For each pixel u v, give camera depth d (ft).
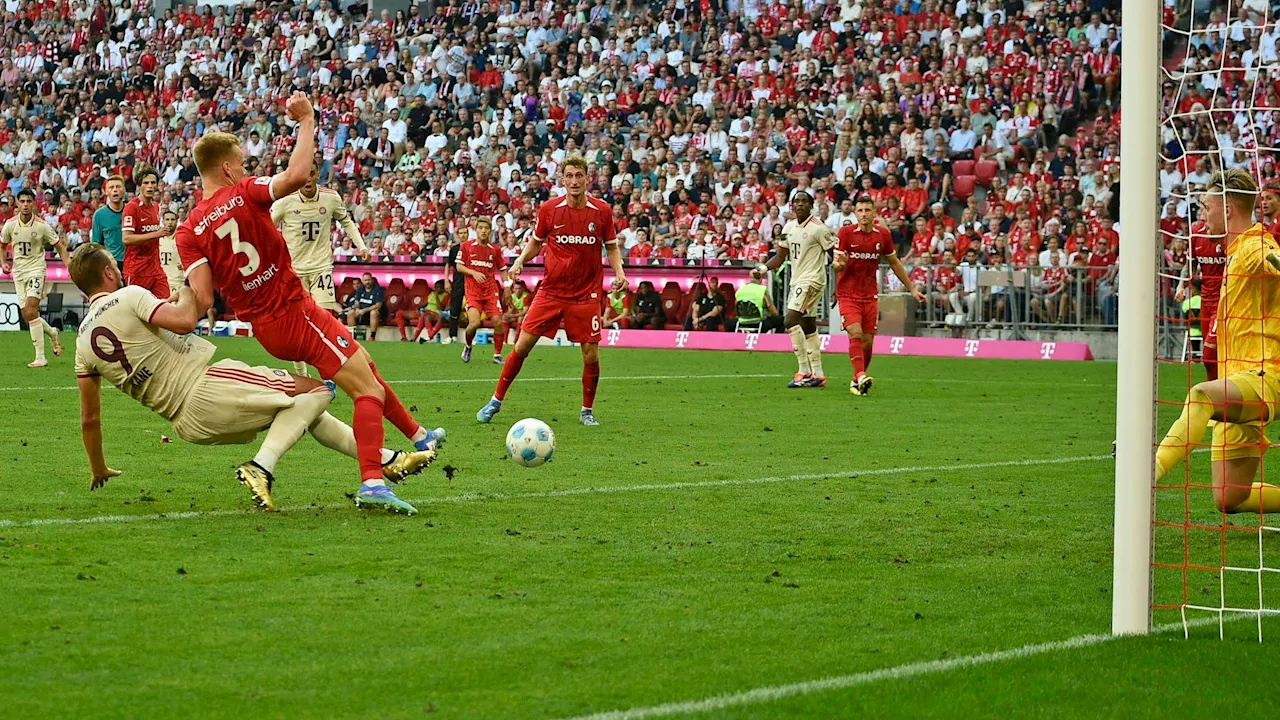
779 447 55.88
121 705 20.86
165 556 31.78
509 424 63.41
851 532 37.04
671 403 76.23
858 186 155.33
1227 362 37.68
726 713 20.84
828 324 144.25
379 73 202.39
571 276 62.69
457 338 154.10
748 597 29.12
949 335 139.74
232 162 38.06
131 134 213.05
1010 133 151.94
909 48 165.48
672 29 185.57
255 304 37.68
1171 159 34.76
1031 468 50.14
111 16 234.99
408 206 178.60
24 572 29.66
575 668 23.32
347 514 38.01
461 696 21.65
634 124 178.19
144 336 36.96
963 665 23.93
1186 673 23.76
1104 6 157.69
